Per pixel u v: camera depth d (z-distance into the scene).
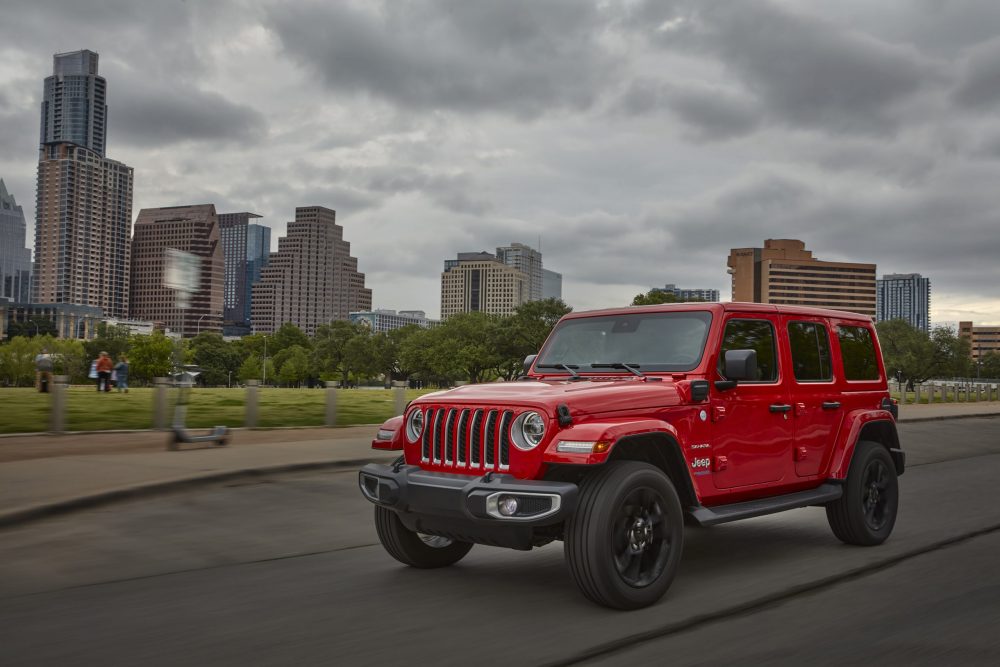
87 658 3.91
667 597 5.05
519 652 3.99
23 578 5.46
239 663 3.84
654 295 88.62
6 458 10.85
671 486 4.92
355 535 7.00
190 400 25.66
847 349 6.93
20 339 152.88
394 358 157.38
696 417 5.40
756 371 5.39
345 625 4.45
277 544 6.62
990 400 44.19
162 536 6.83
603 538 4.56
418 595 5.09
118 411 19.38
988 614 4.71
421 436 5.21
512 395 4.92
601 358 6.11
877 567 5.94
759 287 192.88
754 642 4.17
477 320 129.75
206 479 9.27
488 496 4.56
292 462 10.47
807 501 5.99
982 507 8.98
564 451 4.55
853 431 6.57
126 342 151.88
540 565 5.95
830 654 4.00
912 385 77.94
